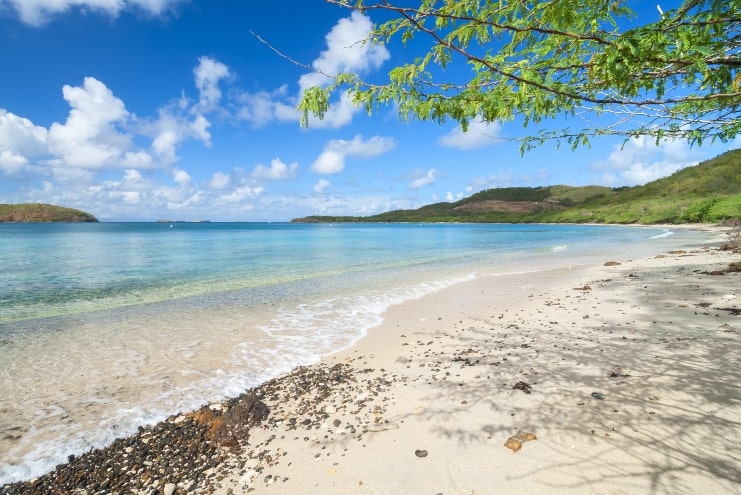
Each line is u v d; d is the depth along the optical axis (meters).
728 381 5.54
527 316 10.91
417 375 6.95
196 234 83.50
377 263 26.78
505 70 2.68
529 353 7.62
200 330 10.27
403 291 15.82
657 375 5.98
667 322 8.95
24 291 16.22
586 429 4.69
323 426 5.32
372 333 9.94
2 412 5.89
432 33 2.41
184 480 4.33
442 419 5.25
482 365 7.18
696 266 18.34
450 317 11.34
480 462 4.25
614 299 12.26
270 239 62.56
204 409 5.84
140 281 18.88
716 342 7.20
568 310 11.26
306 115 3.21
